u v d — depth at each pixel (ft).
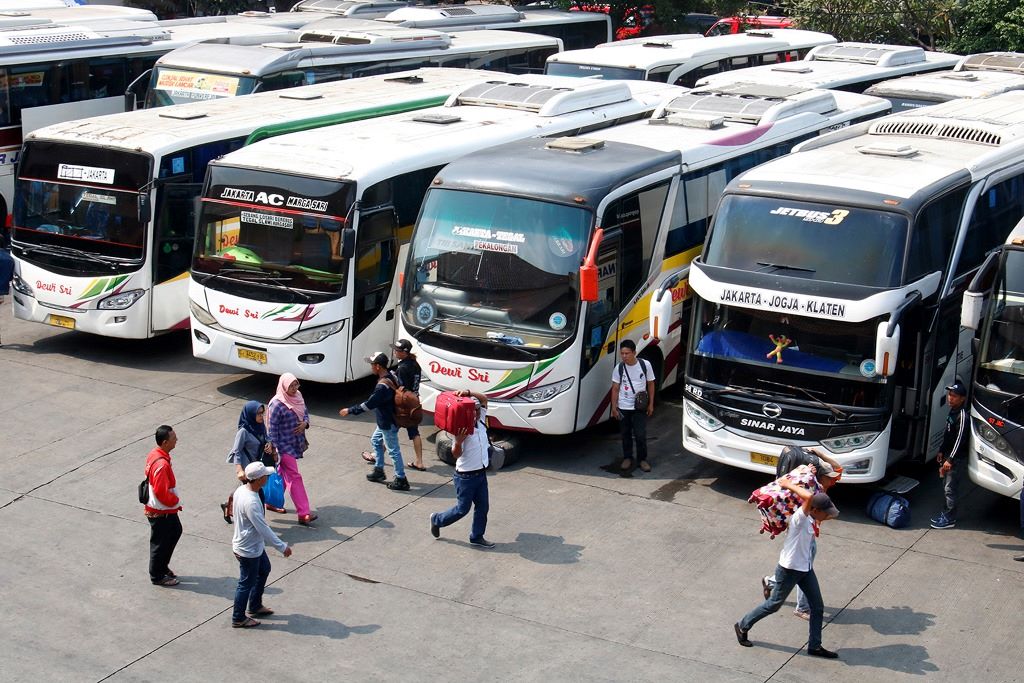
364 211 53.47
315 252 53.52
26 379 59.11
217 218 55.21
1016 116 57.47
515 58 96.94
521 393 48.65
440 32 92.58
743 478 48.47
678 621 37.47
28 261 61.26
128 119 63.57
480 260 49.37
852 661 35.17
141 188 58.44
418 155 56.44
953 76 79.87
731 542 42.78
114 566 40.96
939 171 48.01
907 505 44.19
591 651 35.76
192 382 59.26
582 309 48.01
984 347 43.09
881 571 40.65
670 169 53.26
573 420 48.91
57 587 39.47
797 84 79.71
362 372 55.31
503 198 49.34
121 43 81.20
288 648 35.86
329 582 39.91
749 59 97.55
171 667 34.78
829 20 120.88
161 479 38.32
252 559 36.35
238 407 55.83
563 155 53.06
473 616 37.83
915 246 44.01
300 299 53.62
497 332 48.91
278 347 54.34
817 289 43.55
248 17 105.29
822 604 35.14
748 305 44.75
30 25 82.74
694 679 34.19
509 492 47.03
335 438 52.39
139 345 65.21
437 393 50.24
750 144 59.31
